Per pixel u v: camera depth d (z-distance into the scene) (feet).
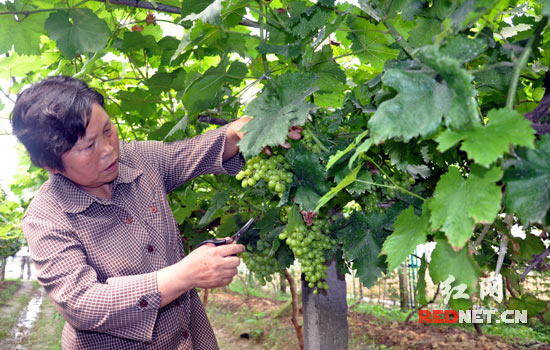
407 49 4.32
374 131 2.87
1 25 6.70
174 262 6.87
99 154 5.37
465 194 2.81
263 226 8.62
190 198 11.30
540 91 5.80
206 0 6.06
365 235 5.81
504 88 4.41
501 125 2.55
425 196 5.84
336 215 6.64
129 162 6.80
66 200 5.85
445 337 24.80
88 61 8.21
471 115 2.62
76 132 5.03
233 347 28.89
